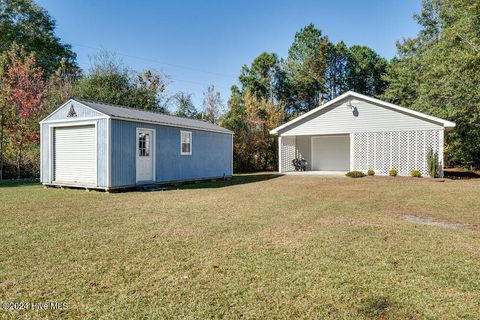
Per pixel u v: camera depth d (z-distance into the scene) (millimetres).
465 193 9656
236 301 2805
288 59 38344
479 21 15258
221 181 15281
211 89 25750
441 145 14602
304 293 2957
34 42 26594
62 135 11898
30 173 16625
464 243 4492
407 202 8156
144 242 4543
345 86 38094
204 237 4812
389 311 2641
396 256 3945
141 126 11734
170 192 10586
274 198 8961
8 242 4531
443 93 17156
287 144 19750
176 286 3098
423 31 26922
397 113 15586
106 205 7766
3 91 14844
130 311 2629
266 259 3844
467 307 2691
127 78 22891
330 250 4176
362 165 16422
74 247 4309
